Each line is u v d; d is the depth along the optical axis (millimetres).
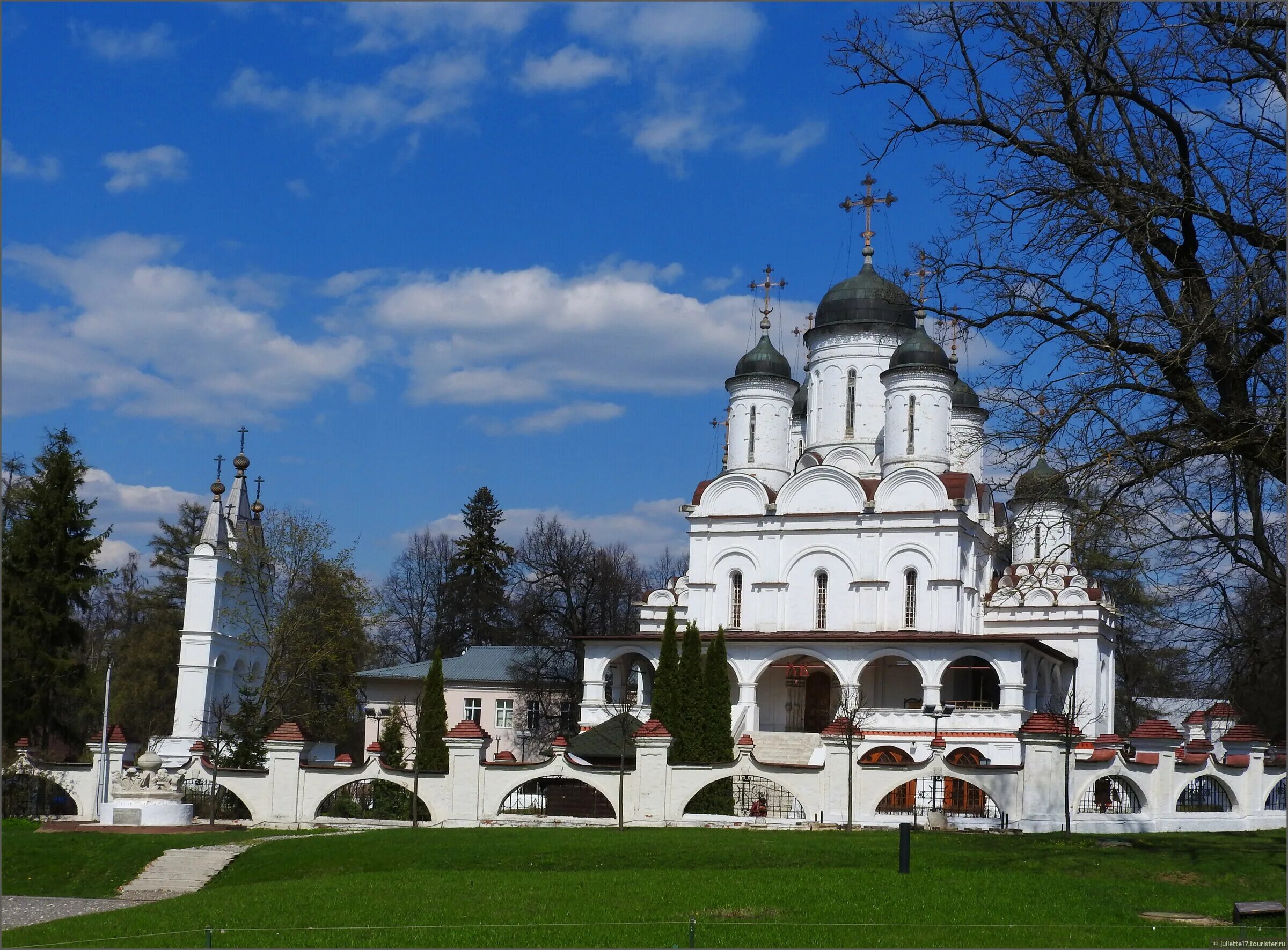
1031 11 30562
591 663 68438
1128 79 29469
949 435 69812
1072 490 28812
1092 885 28234
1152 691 87375
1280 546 32031
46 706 61344
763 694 69250
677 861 33688
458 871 33656
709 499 70750
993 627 71188
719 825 43094
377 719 74062
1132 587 31156
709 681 57062
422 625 120500
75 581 62812
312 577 70875
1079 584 70500
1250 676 37125
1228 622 34438
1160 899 26969
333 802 47094
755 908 26000
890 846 34625
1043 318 30719
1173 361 27828
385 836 40000
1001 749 59656
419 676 83250
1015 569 73375
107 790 48406
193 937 25250
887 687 68000
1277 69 29188
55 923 28953
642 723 62125
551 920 25312
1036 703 66375
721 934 23453
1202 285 29078
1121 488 28641
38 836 41000
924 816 42281
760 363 74375
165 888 36156
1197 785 44594
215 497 69000
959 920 24547
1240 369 28438
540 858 35000
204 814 47438
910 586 66688
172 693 89562
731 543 70000
